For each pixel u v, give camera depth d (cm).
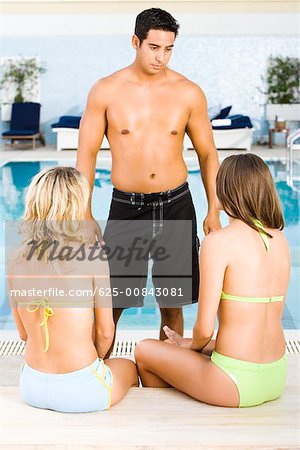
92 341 314
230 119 1556
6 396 322
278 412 303
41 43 1678
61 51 1681
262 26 1541
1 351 487
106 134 413
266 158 1427
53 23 1467
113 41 1673
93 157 413
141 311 582
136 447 277
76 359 301
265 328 304
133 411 305
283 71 1647
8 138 1619
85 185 303
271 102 1664
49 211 297
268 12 1300
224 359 303
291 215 896
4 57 1677
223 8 1313
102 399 304
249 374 301
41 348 302
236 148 1559
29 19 1456
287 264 309
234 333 302
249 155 306
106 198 1027
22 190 1098
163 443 279
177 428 289
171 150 405
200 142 417
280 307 312
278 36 1642
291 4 1307
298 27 1529
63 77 1692
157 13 377
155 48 380
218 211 426
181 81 405
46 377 302
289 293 611
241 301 299
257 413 302
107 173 1251
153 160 403
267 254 301
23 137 1611
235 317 301
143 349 333
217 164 423
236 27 1537
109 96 400
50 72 1691
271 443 278
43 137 1681
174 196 411
